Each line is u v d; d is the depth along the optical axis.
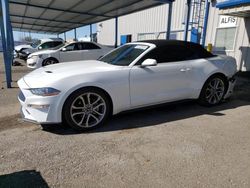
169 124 3.88
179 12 13.56
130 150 2.98
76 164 2.65
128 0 9.63
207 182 2.33
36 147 3.05
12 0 10.53
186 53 4.54
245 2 7.61
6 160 2.72
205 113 4.48
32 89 3.36
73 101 3.41
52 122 3.37
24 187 2.24
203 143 3.18
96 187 2.25
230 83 5.03
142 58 3.99
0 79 8.45
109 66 3.88
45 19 16.38
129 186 2.27
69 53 10.66
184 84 4.39
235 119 4.15
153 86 4.02
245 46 10.16
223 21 10.96
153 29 16.20
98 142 3.20
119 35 20.78
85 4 10.80
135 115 4.32
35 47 17.17
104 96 3.65
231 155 2.87
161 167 2.59
